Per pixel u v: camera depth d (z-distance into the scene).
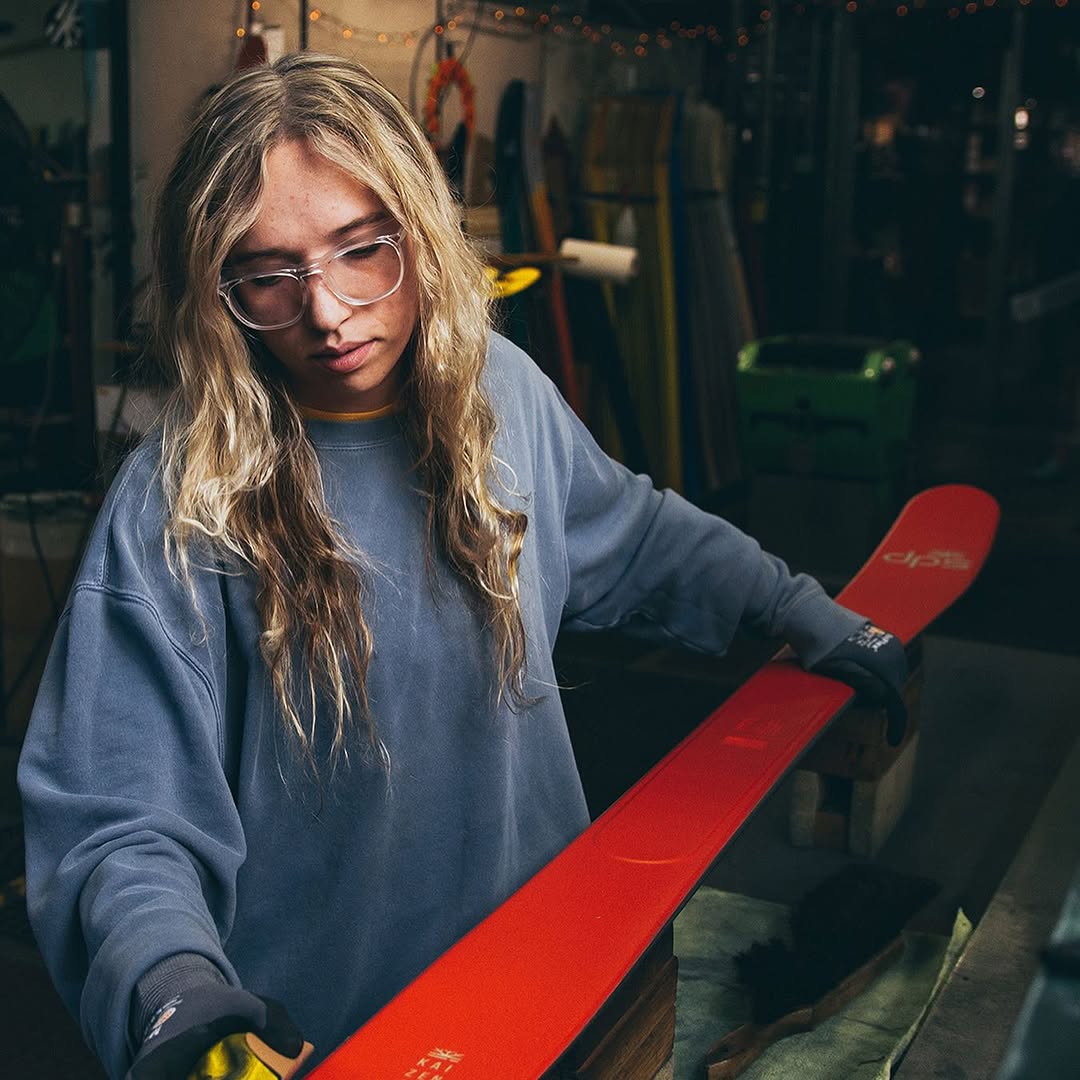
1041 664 3.56
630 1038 1.37
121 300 4.55
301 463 1.23
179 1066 0.87
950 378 9.98
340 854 1.29
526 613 1.41
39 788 1.12
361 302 1.17
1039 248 9.45
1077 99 9.06
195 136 1.17
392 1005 1.14
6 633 3.95
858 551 5.57
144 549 1.17
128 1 4.48
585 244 5.92
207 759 1.16
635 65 7.57
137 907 1.01
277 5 4.98
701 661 4.46
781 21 8.37
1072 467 8.01
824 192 8.94
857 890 2.19
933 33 8.77
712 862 1.42
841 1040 1.83
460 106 5.91
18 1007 2.66
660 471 6.85
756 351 5.65
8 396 4.52
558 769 1.49
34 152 4.31
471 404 1.30
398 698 1.30
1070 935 0.56
